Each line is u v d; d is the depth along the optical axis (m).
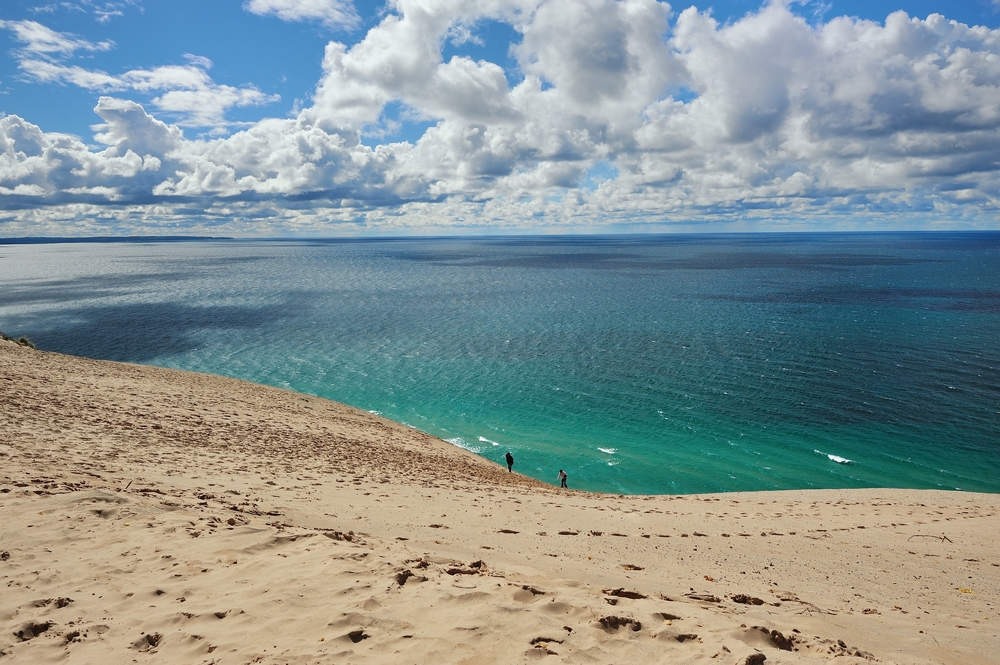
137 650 5.16
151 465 15.09
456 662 4.80
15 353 31.47
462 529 11.94
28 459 12.82
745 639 5.53
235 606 5.91
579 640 5.26
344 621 5.50
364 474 19.22
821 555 13.26
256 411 28.73
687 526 15.89
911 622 8.07
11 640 5.26
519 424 42.53
